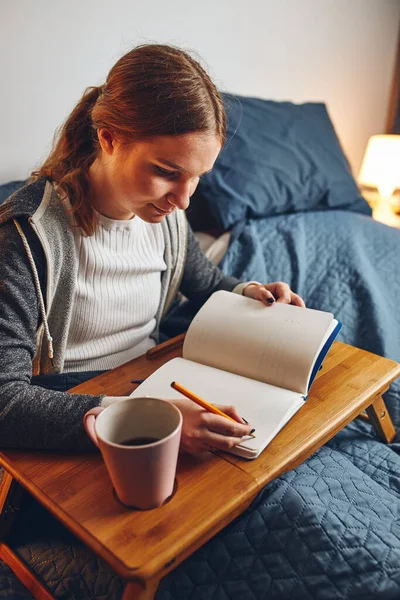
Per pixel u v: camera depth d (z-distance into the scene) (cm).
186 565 74
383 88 287
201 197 172
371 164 252
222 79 197
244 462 66
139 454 52
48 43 143
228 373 81
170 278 111
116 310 97
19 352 75
